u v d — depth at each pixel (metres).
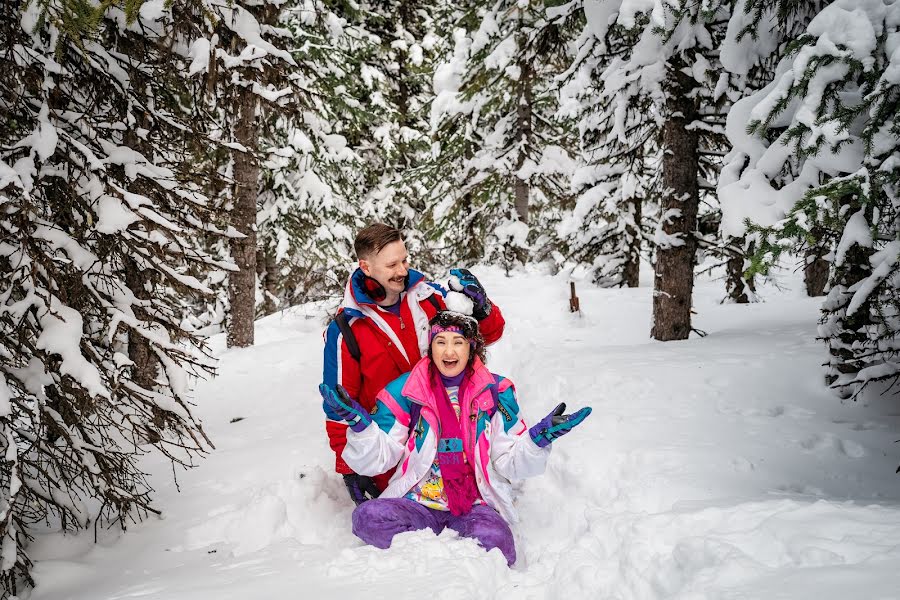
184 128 4.29
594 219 13.05
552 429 2.74
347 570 2.50
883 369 3.75
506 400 3.02
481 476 2.93
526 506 3.39
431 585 2.29
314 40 10.41
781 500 2.58
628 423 4.09
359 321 3.24
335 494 3.63
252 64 5.61
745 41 4.50
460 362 2.94
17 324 2.82
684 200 6.63
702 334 6.80
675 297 6.75
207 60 4.96
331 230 13.45
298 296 14.21
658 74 6.16
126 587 2.53
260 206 12.58
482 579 2.46
